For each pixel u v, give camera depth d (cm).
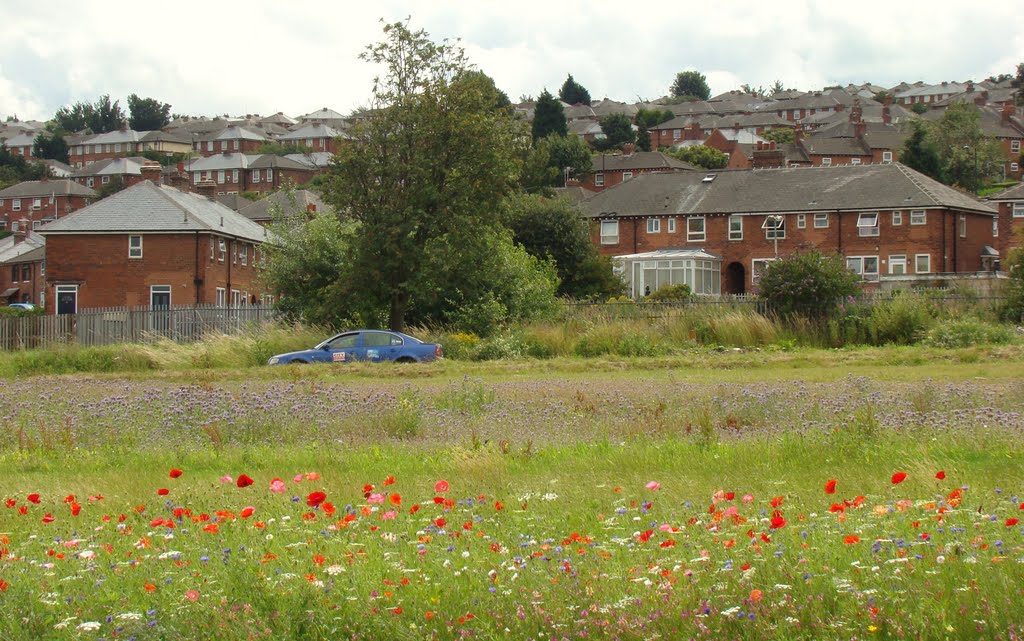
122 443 1719
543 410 2023
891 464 1305
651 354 3578
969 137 12100
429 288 4028
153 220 6119
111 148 18712
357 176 4112
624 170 12238
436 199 4050
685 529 907
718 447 1495
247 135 17925
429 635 690
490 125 4159
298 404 1967
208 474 1425
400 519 1007
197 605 732
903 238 6844
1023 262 4091
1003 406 1939
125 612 731
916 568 745
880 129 13238
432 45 4138
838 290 3919
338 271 4597
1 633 709
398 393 2358
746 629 673
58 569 838
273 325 4003
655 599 715
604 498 1132
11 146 19175
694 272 7000
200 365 3550
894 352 3316
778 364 3175
